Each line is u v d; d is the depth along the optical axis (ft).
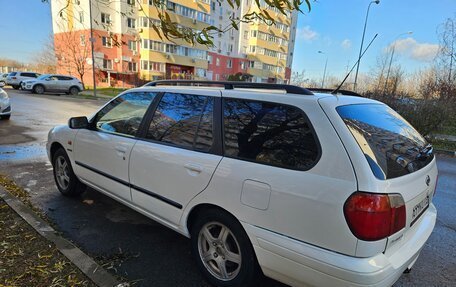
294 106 7.09
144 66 128.36
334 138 6.35
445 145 36.50
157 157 9.35
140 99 10.88
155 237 10.93
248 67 182.70
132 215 12.55
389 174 6.27
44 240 9.47
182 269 9.18
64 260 8.53
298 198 6.45
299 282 6.72
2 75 113.60
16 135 27.27
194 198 8.38
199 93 9.06
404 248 6.78
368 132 6.88
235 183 7.43
